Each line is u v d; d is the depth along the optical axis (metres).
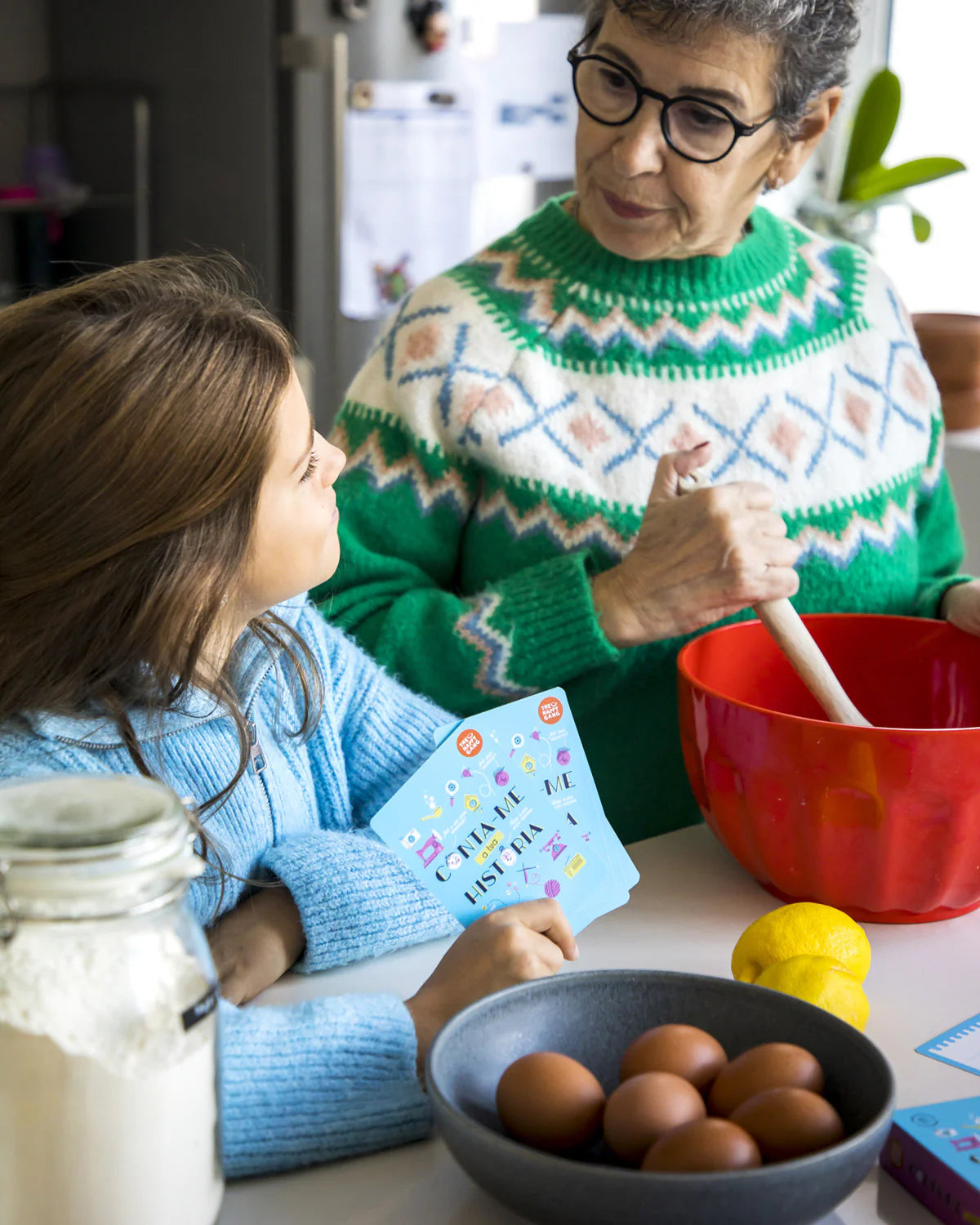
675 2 1.05
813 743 0.92
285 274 2.80
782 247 1.36
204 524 0.79
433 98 2.80
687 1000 0.72
